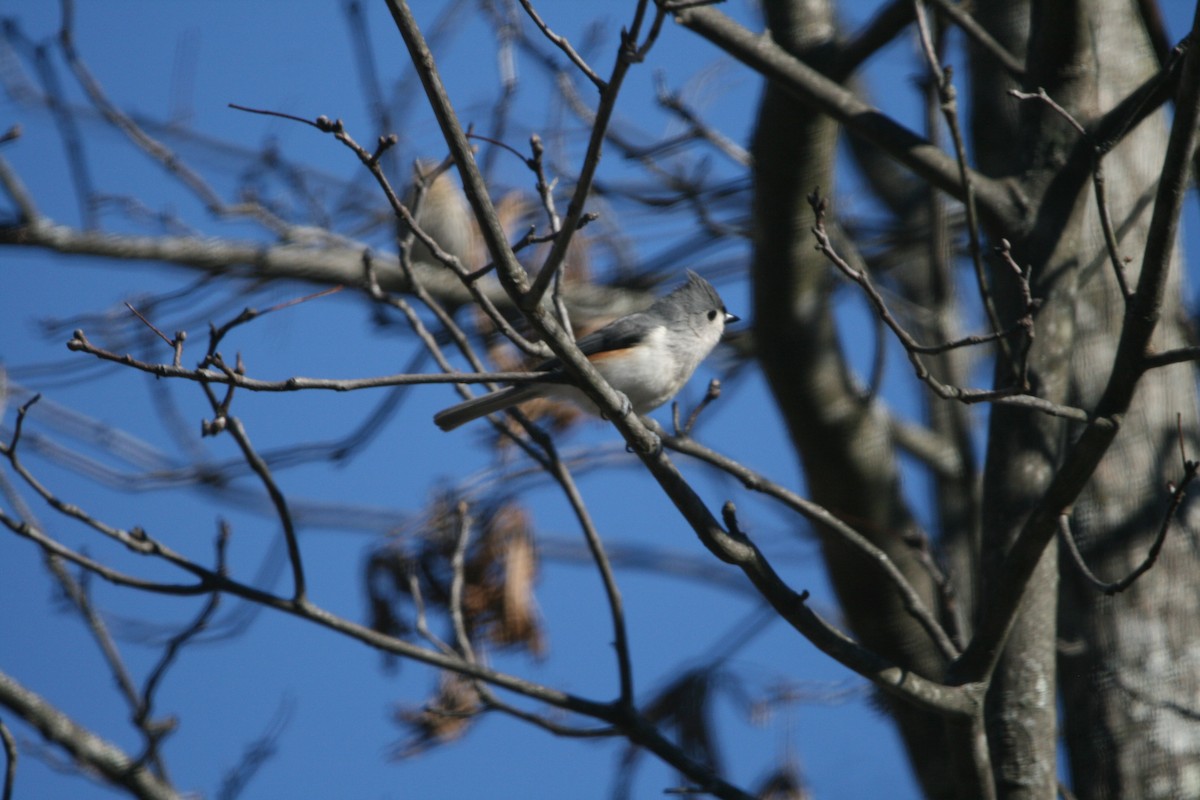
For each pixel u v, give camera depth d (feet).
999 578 23.48
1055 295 28.07
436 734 35.06
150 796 31.19
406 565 35.04
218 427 21.81
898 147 29.63
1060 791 27.12
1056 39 29.32
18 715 31.58
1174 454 34.22
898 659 39.86
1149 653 32.83
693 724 39.70
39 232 39.27
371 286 31.14
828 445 38.40
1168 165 20.77
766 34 31.04
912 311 42.06
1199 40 20.12
